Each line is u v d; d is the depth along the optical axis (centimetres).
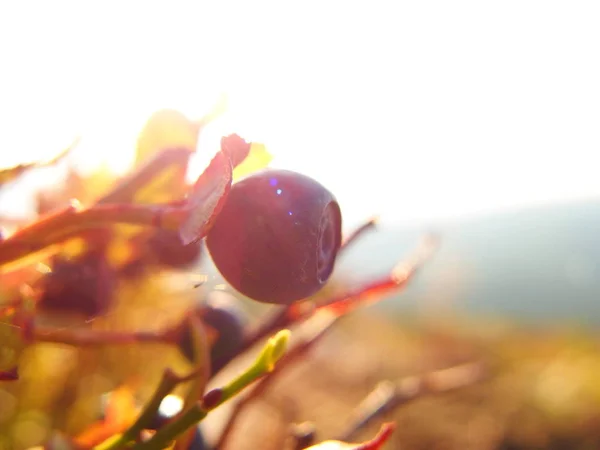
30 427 7
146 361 8
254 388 5
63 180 6
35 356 7
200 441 5
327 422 14
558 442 15
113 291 5
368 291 6
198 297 7
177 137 5
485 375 6
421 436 15
